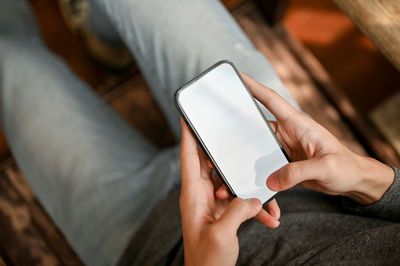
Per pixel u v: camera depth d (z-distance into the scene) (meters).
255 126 0.41
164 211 0.50
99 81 1.01
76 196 0.58
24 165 0.64
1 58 0.68
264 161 0.41
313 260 0.35
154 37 0.58
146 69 0.63
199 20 0.56
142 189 0.57
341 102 0.90
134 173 0.59
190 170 0.39
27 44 0.74
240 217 0.33
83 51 1.02
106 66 0.99
